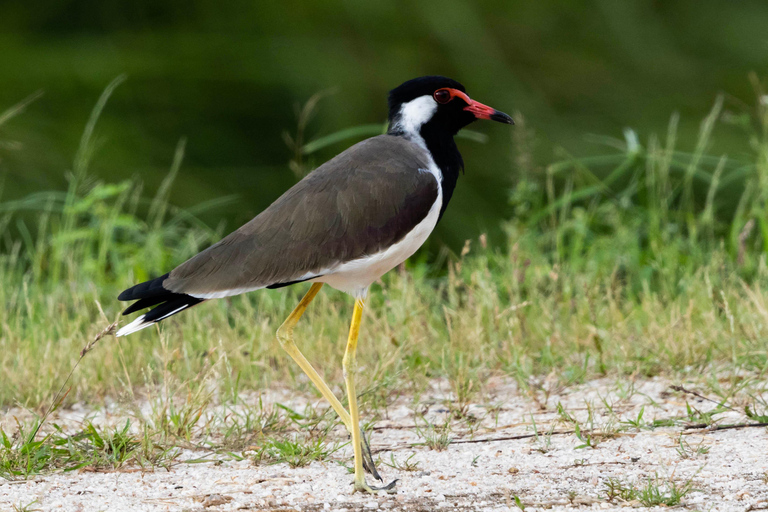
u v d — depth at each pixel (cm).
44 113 2208
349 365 734
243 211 2188
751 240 1430
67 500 669
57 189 2094
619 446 772
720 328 1022
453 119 847
